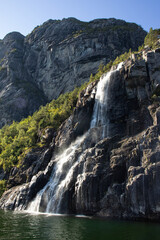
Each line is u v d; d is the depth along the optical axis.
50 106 112.12
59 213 43.81
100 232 28.48
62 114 80.00
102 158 43.44
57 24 190.50
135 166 39.00
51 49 170.88
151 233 27.91
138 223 33.56
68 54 159.00
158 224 32.66
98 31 160.38
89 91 68.12
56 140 65.94
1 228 30.80
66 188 44.78
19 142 83.94
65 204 43.75
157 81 51.47
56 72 165.00
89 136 54.66
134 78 53.75
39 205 48.19
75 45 155.00
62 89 158.88
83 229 30.09
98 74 97.38
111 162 41.53
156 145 38.56
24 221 35.81
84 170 44.16
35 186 52.78
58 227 31.22
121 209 36.94
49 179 53.50
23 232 28.62
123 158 40.72
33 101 165.62
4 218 38.81
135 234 27.53
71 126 64.06
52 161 56.00
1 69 192.88
